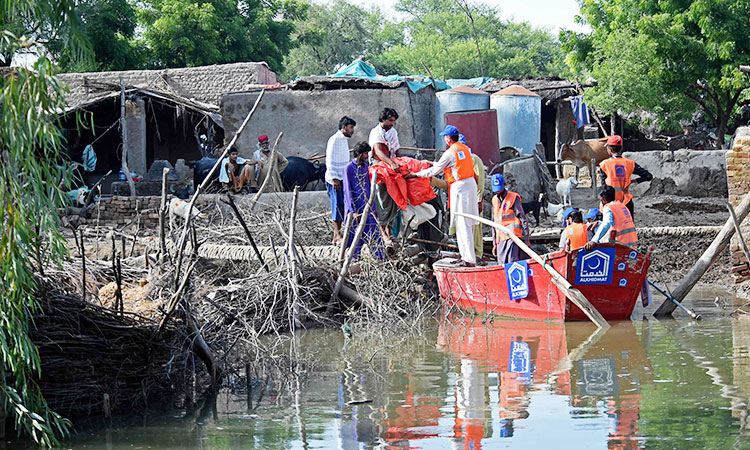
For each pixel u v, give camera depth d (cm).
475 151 3438
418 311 2031
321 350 1655
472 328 1870
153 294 1666
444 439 1013
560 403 1162
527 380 1312
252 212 2466
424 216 2205
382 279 2011
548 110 5944
